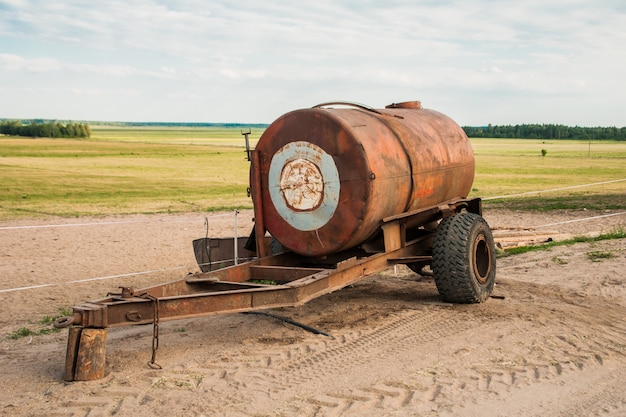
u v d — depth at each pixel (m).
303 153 7.61
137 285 10.84
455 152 9.38
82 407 5.24
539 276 10.88
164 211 23.77
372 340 6.97
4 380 5.91
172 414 5.07
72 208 24.77
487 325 7.52
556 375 5.95
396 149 7.95
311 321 7.88
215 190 34.59
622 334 7.29
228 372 5.97
